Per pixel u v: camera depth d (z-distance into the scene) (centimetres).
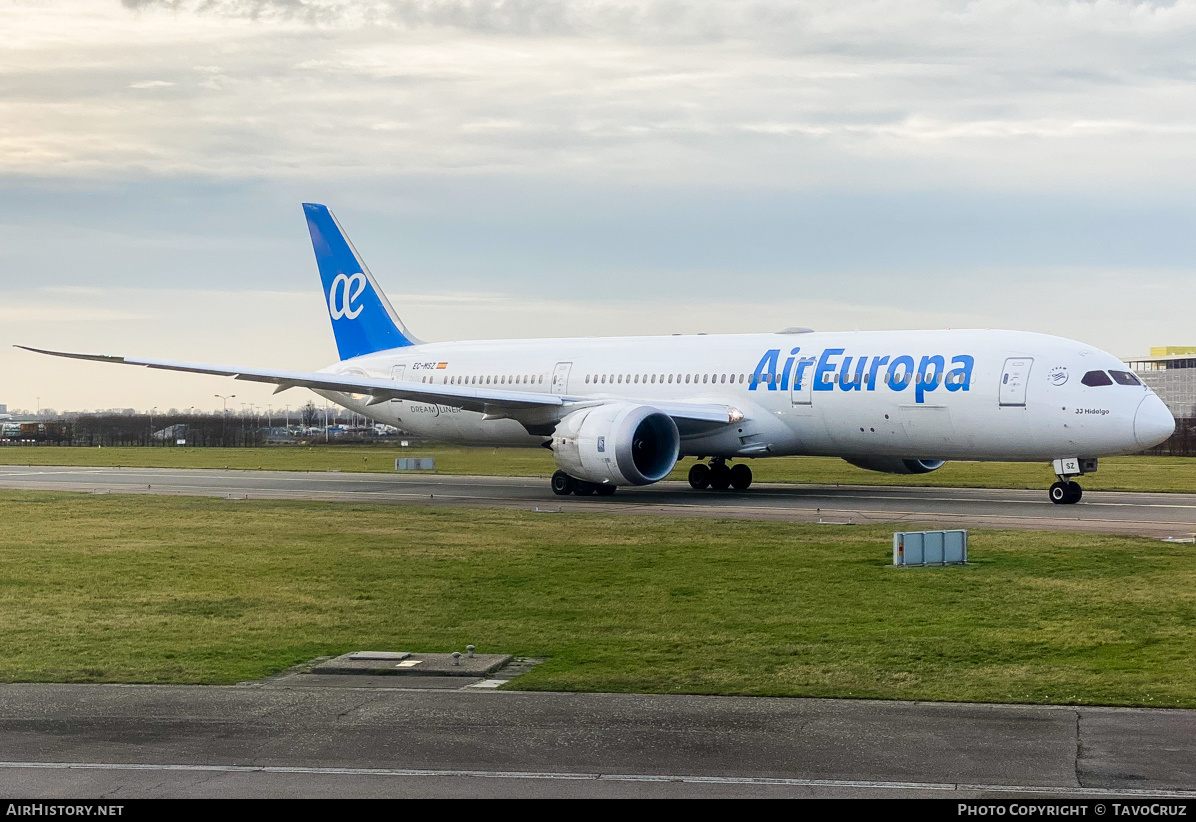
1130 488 11519
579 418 9962
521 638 4481
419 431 13312
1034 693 3531
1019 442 9125
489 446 12925
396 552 6856
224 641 4462
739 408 10400
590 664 4016
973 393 9188
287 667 4019
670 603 5178
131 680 3800
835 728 3155
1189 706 3362
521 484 12838
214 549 7062
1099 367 8944
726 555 6544
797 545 6894
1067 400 8850
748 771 2791
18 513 9369
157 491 11944
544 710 3369
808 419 10044
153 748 2997
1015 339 9325
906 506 9369
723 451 10544
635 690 3616
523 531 7812
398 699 3516
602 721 3244
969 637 4381
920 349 9588
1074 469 9250
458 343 13225
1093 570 5862
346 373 13650
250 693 3606
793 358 10219
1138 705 3381
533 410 10812
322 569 6241
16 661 4097
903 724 3194
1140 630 4450
